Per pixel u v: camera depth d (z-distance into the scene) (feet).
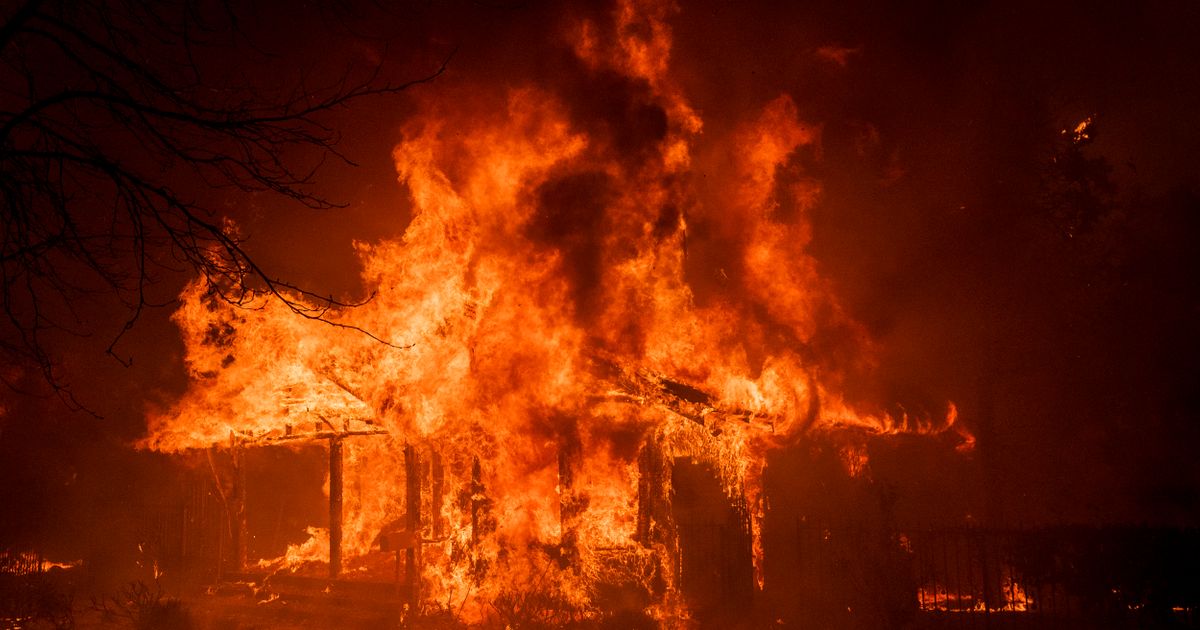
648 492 53.62
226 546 68.95
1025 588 48.32
